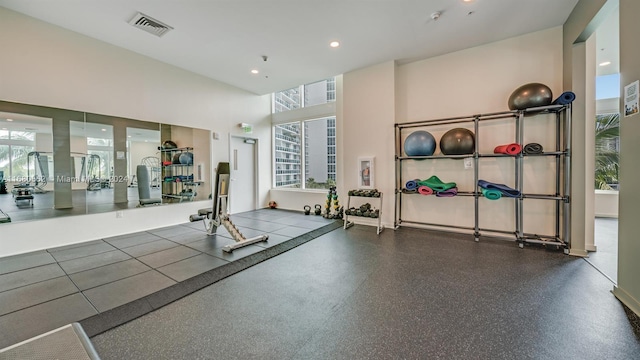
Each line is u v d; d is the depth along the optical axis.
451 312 2.03
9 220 3.34
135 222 4.52
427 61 4.60
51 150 3.66
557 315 1.97
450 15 3.36
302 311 2.07
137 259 3.17
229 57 4.59
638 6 1.94
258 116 6.75
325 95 6.24
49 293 2.33
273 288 2.46
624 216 2.13
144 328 1.84
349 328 1.84
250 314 2.02
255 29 3.69
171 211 5.02
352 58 4.61
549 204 3.71
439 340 1.70
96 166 4.07
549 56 3.66
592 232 3.38
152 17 3.41
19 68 3.37
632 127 2.02
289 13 3.32
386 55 4.50
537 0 3.04
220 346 1.66
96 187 4.08
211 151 5.66
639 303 1.94
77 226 3.88
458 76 4.33
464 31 3.74
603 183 5.94
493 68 4.05
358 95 5.12
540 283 2.50
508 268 2.88
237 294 2.34
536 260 3.10
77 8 3.22
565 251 3.30
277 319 1.96
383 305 2.15
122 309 2.08
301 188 6.69
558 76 3.61
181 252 3.43
